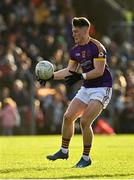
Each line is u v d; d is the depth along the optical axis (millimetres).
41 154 31969
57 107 57344
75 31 24734
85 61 24875
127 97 59406
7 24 67500
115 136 51812
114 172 23078
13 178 20938
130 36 70188
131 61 65812
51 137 49938
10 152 33344
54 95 57625
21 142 42469
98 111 24344
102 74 24516
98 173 22656
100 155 31188
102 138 47844
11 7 69000
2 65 56406
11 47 60125
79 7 73562
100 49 24625
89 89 24672
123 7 78812
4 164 26359
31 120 56094
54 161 27500
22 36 66062
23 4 69812
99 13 73562
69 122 24828
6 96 55438
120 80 59344
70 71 25484
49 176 21625
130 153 32625
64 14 70688
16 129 55719
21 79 56156
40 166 25359
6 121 54875
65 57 63656
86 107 24859
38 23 68500
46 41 65562
